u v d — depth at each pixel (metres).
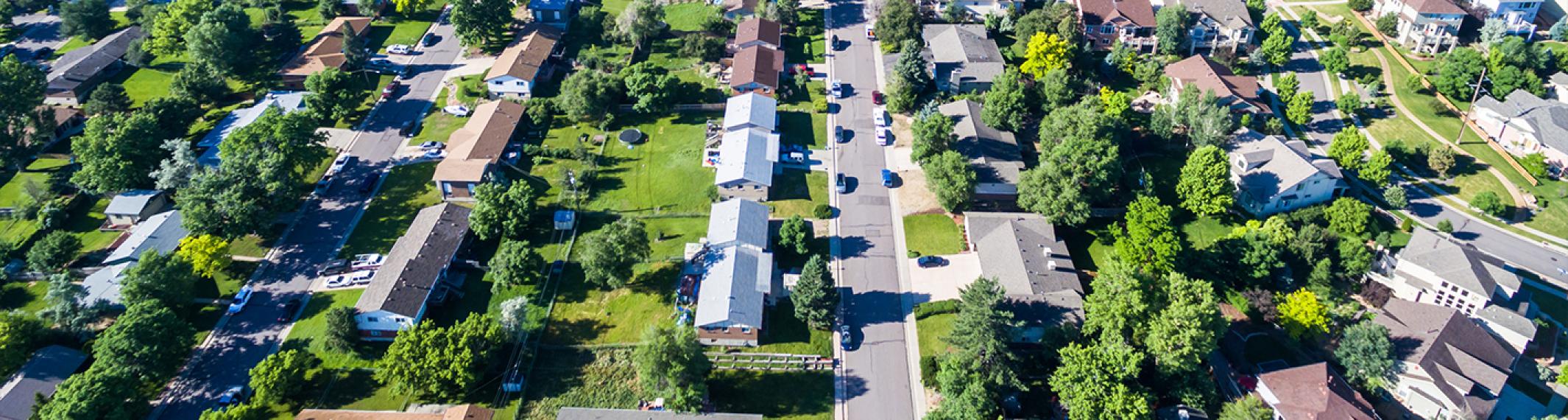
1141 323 104.31
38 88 153.00
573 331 114.62
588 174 142.50
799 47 186.50
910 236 131.75
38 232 131.88
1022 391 102.69
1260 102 164.12
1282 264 120.38
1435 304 116.81
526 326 114.62
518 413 103.88
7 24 196.62
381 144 154.38
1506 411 109.25
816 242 130.12
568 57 183.25
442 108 165.25
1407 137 159.88
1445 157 148.38
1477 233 137.38
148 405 104.69
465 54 184.88
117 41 182.88
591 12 194.38
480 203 128.12
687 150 151.25
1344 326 115.56
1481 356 110.38
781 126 158.38
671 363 100.56
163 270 113.00
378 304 110.69
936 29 187.12
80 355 109.88
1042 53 167.00
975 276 123.19
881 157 150.12
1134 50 179.75
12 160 144.88
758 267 119.38
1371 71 179.00
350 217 136.12
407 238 125.88
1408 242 127.38
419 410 104.06
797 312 112.94
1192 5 186.88
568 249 127.94
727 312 109.75
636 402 105.31
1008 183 137.62
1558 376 111.12
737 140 147.38
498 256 119.00
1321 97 172.00
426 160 149.50
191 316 117.56
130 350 102.62
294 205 135.50
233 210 124.88
